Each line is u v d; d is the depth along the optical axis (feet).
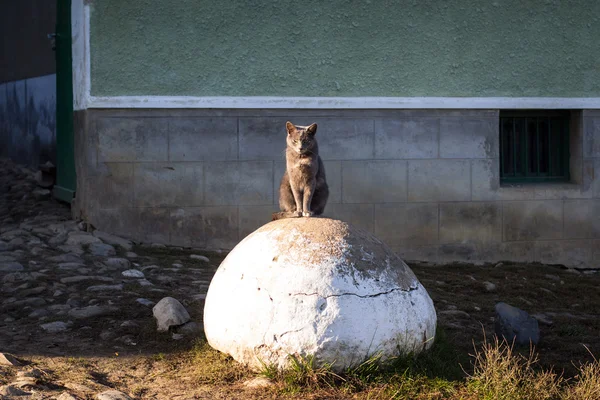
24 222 34.22
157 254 30.53
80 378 16.28
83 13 31.22
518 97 35.47
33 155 47.32
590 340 23.02
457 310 25.20
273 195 33.12
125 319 21.31
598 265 36.70
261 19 32.73
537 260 35.94
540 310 27.14
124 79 31.76
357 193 33.83
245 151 32.81
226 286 17.46
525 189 35.68
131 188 31.96
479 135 35.04
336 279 16.39
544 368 19.90
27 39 48.08
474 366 17.70
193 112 32.32
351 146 33.71
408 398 15.72
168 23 31.96
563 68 36.06
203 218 32.60
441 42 34.47
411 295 17.31
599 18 36.35
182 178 32.37
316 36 33.22
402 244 34.42
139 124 31.91
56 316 21.25
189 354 18.47
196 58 32.30
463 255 35.06
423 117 34.40
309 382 15.90
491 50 35.06
